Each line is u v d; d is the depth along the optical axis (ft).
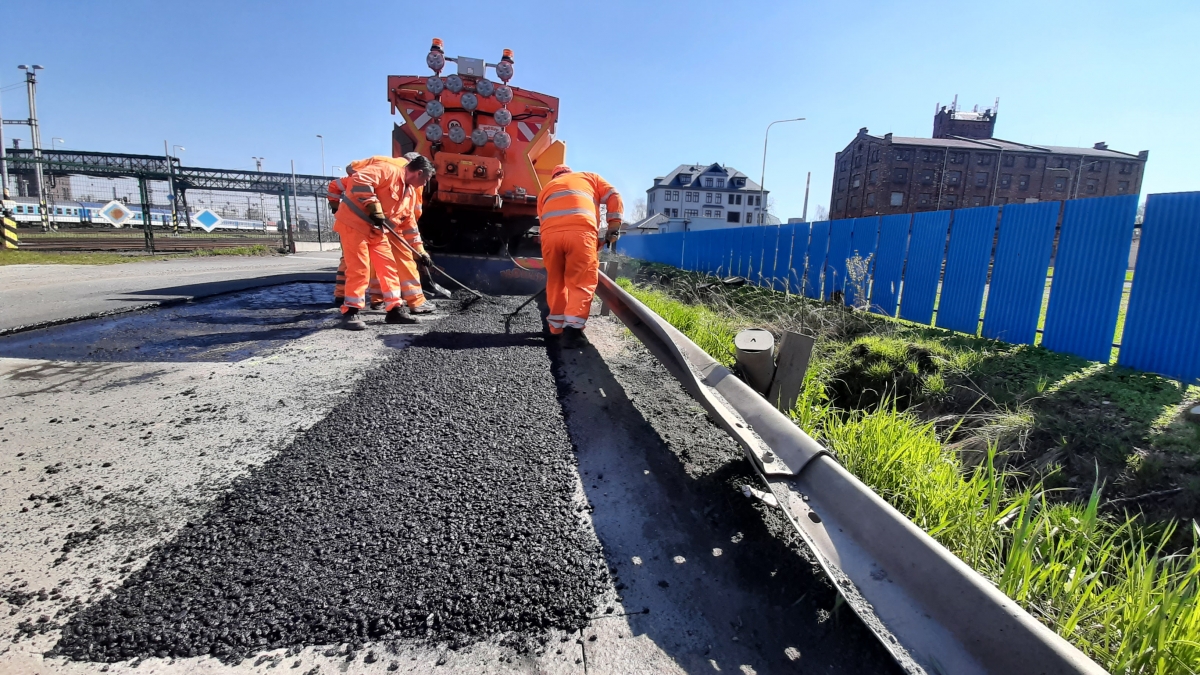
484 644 4.56
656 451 8.49
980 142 178.60
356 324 16.87
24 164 104.27
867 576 4.56
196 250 68.44
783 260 35.14
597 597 5.17
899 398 14.73
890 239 24.27
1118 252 14.47
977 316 19.38
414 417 9.18
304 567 5.37
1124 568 6.35
